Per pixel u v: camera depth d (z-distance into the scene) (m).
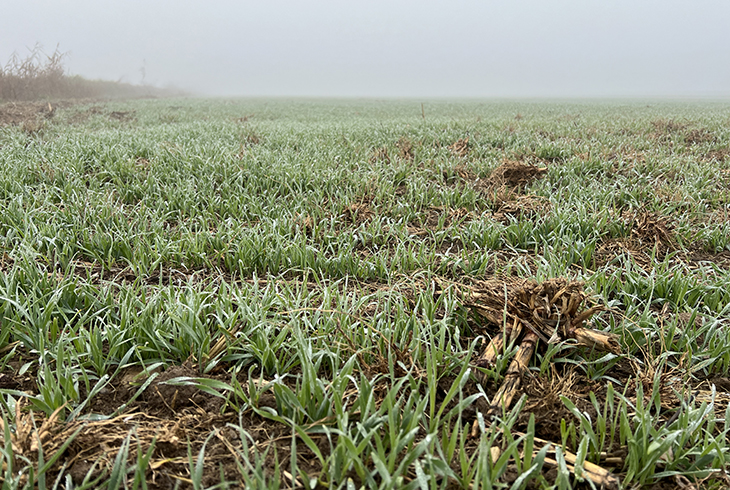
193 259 4.21
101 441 2.07
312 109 28.41
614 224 5.14
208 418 2.26
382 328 2.88
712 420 2.18
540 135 12.03
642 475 1.98
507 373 2.51
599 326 3.06
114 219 4.93
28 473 1.76
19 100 24.44
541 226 5.03
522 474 1.81
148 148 8.79
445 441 2.04
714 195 6.52
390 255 4.64
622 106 30.70
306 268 4.12
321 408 2.20
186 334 2.76
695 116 18.80
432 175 7.70
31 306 2.85
